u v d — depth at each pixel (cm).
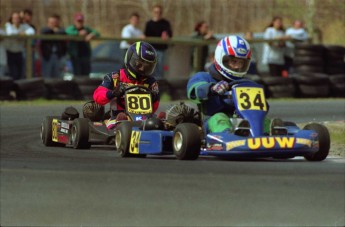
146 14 10394
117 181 2519
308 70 6500
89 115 3356
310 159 2850
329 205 2222
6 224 2230
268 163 2770
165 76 6297
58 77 6088
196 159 2784
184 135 2698
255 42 6525
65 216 2292
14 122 4500
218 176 2492
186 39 6944
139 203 2320
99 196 2430
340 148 3375
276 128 2739
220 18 10012
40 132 4000
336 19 8944
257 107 2791
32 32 6181
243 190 2341
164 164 2717
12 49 5916
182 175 2525
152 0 10256
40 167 2784
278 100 6041
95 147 3500
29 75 5988
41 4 10450
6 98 5700
